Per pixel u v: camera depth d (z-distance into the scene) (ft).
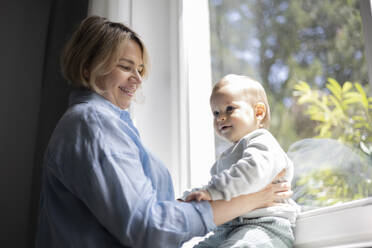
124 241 3.04
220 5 5.90
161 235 3.02
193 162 5.62
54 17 7.29
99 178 3.09
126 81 3.93
